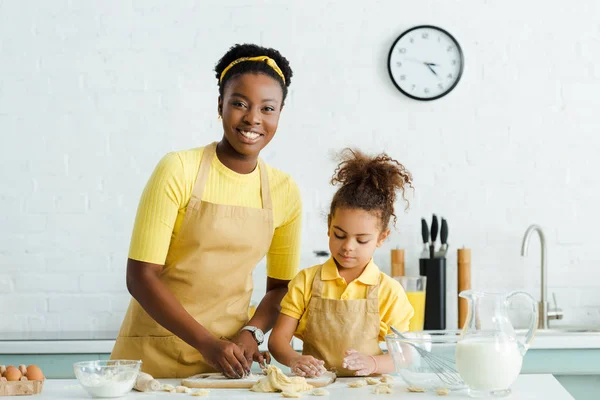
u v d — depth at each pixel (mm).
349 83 3395
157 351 1932
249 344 1879
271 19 3414
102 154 3414
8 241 3393
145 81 3420
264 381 1543
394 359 1528
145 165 3414
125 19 3430
